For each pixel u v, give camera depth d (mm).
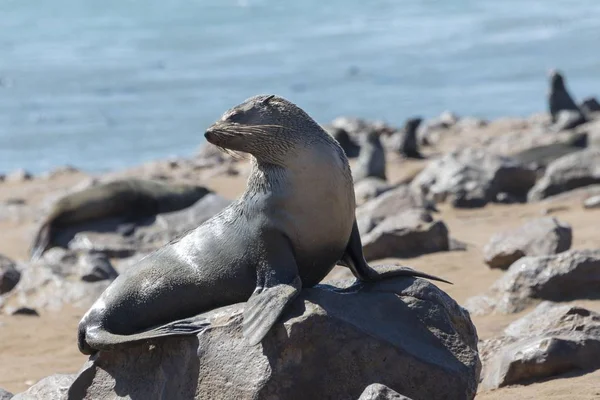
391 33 186500
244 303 17078
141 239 42344
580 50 142625
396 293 17328
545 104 99875
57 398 18109
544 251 30453
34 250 42938
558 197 44906
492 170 47344
